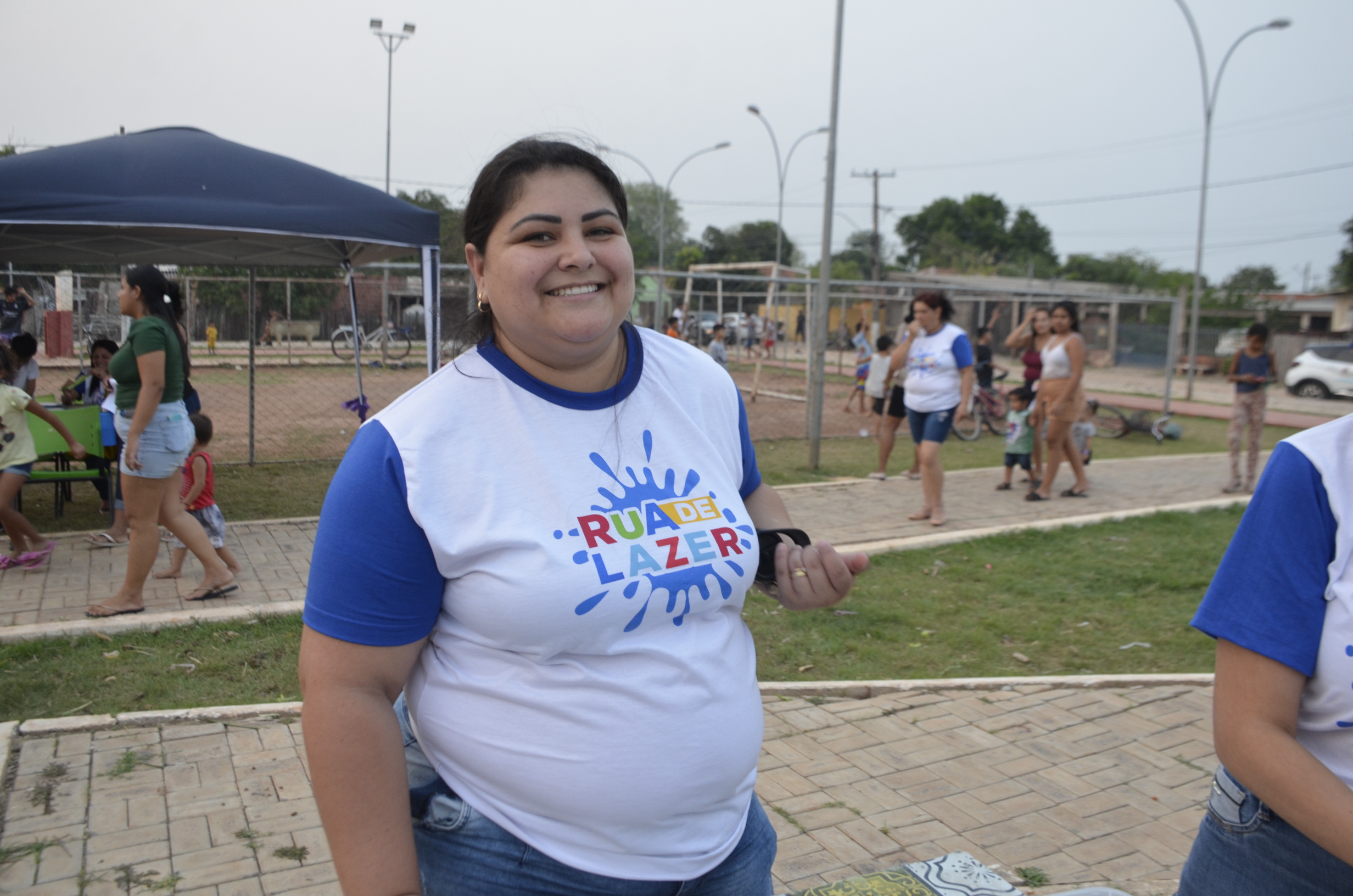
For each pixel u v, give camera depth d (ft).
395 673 4.25
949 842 10.14
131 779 10.87
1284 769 4.39
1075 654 16.21
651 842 4.49
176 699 13.10
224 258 29.81
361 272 61.11
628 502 4.44
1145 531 25.23
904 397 31.45
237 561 19.56
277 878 9.12
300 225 20.45
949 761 12.01
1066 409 28.91
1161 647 16.63
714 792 4.63
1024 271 232.94
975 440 45.37
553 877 4.43
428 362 23.31
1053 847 10.11
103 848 9.52
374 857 4.00
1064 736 12.79
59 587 17.75
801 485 31.07
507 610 4.15
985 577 20.59
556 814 4.37
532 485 4.30
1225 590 4.71
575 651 4.29
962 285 147.02
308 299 60.90
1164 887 9.41
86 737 11.82
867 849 9.97
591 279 4.38
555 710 4.29
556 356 4.45
